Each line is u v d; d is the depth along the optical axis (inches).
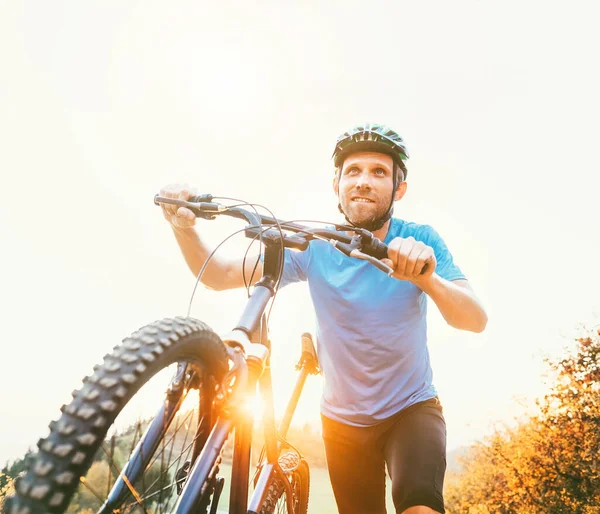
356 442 101.6
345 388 100.3
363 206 93.1
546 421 660.7
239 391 51.3
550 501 649.6
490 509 873.5
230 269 96.3
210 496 51.4
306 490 104.5
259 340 63.2
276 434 77.8
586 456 613.0
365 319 95.9
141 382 38.5
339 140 97.8
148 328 42.7
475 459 1079.6
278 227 65.0
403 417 93.1
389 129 96.6
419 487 73.5
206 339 48.1
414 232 101.7
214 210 73.5
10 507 30.5
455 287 79.5
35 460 32.4
